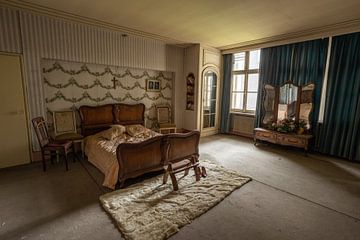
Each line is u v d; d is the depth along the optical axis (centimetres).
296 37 441
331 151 418
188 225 201
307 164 374
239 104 604
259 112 533
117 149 251
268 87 501
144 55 489
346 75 391
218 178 302
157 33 441
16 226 197
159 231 188
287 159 400
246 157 409
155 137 281
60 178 304
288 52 470
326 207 236
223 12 322
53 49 365
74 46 387
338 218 216
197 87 548
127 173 265
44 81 375
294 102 461
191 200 240
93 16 348
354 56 381
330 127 418
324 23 363
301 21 355
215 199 243
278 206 236
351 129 393
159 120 538
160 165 295
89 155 372
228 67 594
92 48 409
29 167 345
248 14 328
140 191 260
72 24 380
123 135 407
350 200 252
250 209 229
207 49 551
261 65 521
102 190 270
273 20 352
